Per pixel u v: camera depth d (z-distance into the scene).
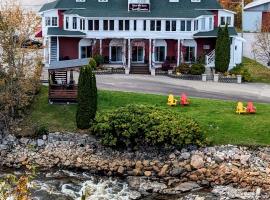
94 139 46.78
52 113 51.53
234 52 72.81
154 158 43.84
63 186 39.41
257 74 71.19
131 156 44.38
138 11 75.88
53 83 54.19
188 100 54.84
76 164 43.88
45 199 36.47
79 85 48.03
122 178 42.00
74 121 50.06
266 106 53.09
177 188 39.38
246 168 41.75
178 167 42.28
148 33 74.88
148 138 44.12
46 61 75.12
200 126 46.62
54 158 44.78
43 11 78.00
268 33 74.50
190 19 74.75
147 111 45.75
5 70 51.56
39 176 41.62
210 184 40.41
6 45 49.62
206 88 61.94
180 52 75.25
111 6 77.44
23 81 50.31
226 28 69.38
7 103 49.50
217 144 45.03
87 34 75.19
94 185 39.91
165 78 68.06
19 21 50.22
